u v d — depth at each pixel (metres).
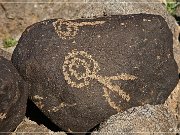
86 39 2.21
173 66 2.35
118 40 2.22
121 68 2.20
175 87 2.45
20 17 2.97
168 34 2.32
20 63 2.23
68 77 2.17
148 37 2.26
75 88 2.17
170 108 2.41
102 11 2.87
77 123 2.23
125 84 2.21
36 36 2.24
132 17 2.29
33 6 2.95
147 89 2.27
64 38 2.22
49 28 2.26
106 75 2.19
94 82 2.18
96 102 2.18
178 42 2.87
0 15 2.98
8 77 2.07
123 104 2.22
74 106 2.18
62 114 2.22
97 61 2.19
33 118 2.38
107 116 2.21
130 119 2.16
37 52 2.20
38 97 2.22
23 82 2.18
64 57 2.19
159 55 2.28
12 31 3.01
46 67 2.18
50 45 2.21
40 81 2.20
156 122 2.17
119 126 2.13
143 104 2.28
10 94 2.06
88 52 2.20
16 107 2.13
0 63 2.11
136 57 2.22
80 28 2.24
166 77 2.32
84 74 2.18
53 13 2.94
